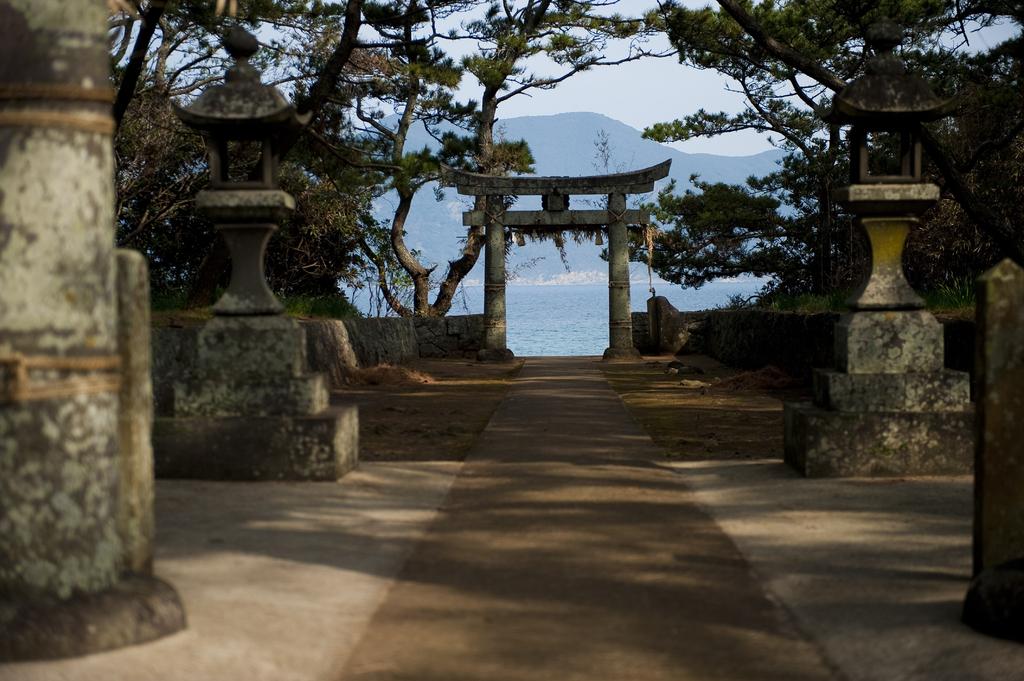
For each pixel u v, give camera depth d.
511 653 4.05
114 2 6.84
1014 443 4.70
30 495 3.94
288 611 4.47
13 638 3.78
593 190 23.98
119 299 4.45
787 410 8.24
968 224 22.00
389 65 24.27
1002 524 4.70
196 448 7.61
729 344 22.05
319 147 21.78
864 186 7.77
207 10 18.20
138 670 3.73
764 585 4.96
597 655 4.03
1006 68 15.69
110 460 4.15
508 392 15.02
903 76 7.98
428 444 9.70
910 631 4.23
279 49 22.31
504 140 32.41
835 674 3.85
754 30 14.13
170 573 4.98
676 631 4.31
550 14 30.16
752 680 3.79
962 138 21.14
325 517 6.41
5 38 4.02
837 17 21.39
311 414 7.73
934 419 7.58
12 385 3.92
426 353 26.47
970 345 10.95
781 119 29.89
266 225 7.88
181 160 23.97
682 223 32.47
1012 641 4.07
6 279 3.98
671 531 6.05
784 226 31.45
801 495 7.00
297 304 18.22
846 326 7.78
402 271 32.09
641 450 9.11
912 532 5.92
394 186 23.78
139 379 4.49
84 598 3.97
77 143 4.09
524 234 24.53
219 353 7.76
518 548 5.67
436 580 5.05
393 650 4.09
